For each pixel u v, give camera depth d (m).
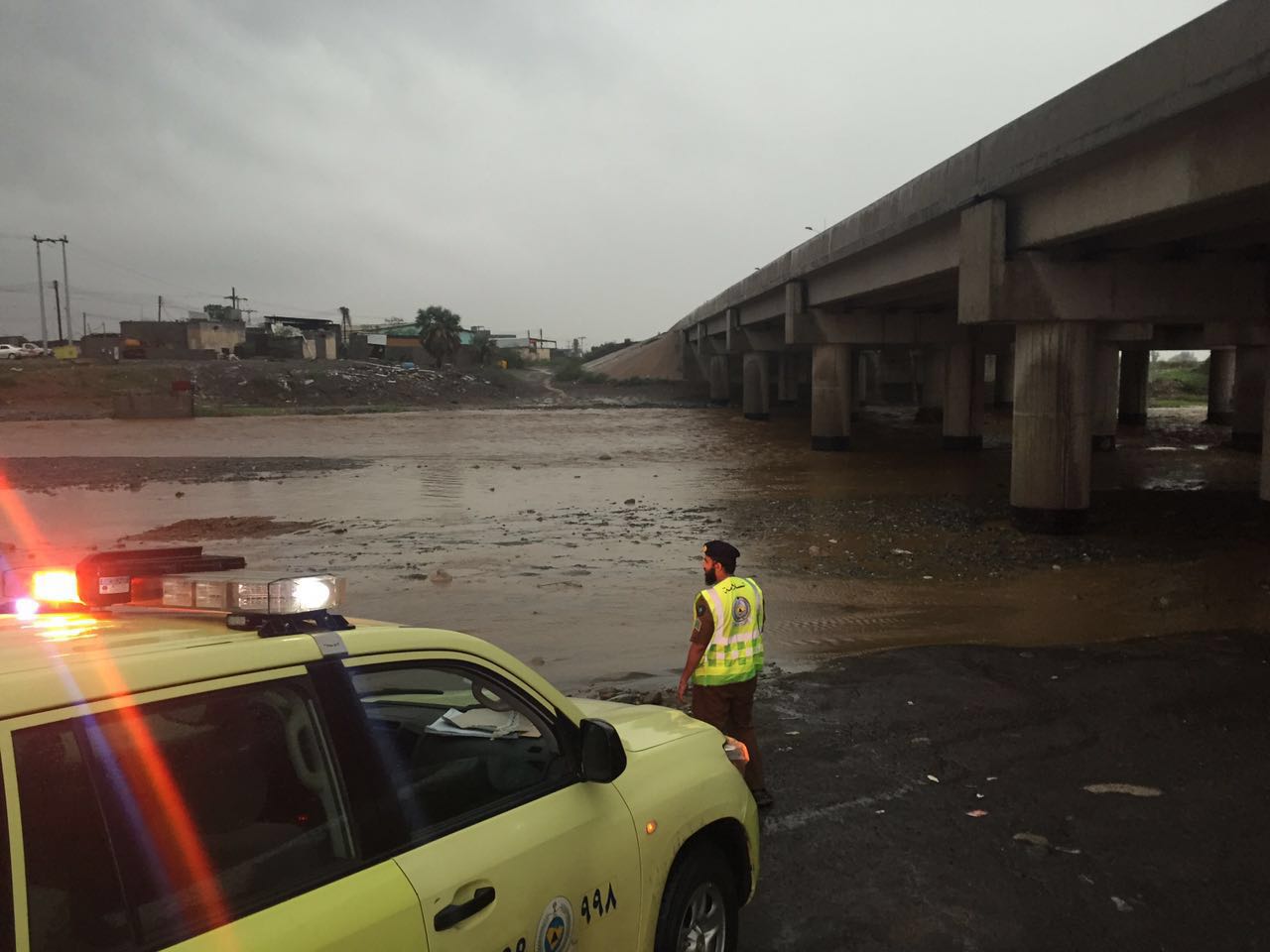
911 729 7.25
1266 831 5.43
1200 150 13.59
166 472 30.84
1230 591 12.75
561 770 3.27
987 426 52.69
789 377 75.81
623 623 11.44
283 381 69.25
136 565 2.98
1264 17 11.52
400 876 2.50
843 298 34.34
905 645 10.19
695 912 3.74
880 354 83.19
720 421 58.50
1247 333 31.22
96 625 2.69
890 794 6.01
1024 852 5.20
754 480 28.64
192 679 2.24
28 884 1.86
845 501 23.48
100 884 1.98
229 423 52.22
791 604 12.34
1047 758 6.62
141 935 2.00
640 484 27.70
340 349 97.50
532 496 24.91
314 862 2.38
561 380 91.50
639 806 3.40
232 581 2.65
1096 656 9.34
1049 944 4.30
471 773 3.04
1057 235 17.05
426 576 14.34
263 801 2.35
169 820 2.14
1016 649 9.81
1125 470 31.27
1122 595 12.71
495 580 14.07
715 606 5.71
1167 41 13.28
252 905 2.20
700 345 81.50
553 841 2.97
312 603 2.69
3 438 43.22
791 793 6.03
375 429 49.69
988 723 7.37
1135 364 55.22
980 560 15.52
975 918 4.51
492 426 52.75
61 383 62.91
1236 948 4.26
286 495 25.20
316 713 2.51
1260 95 12.35
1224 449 39.56
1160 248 18.61
